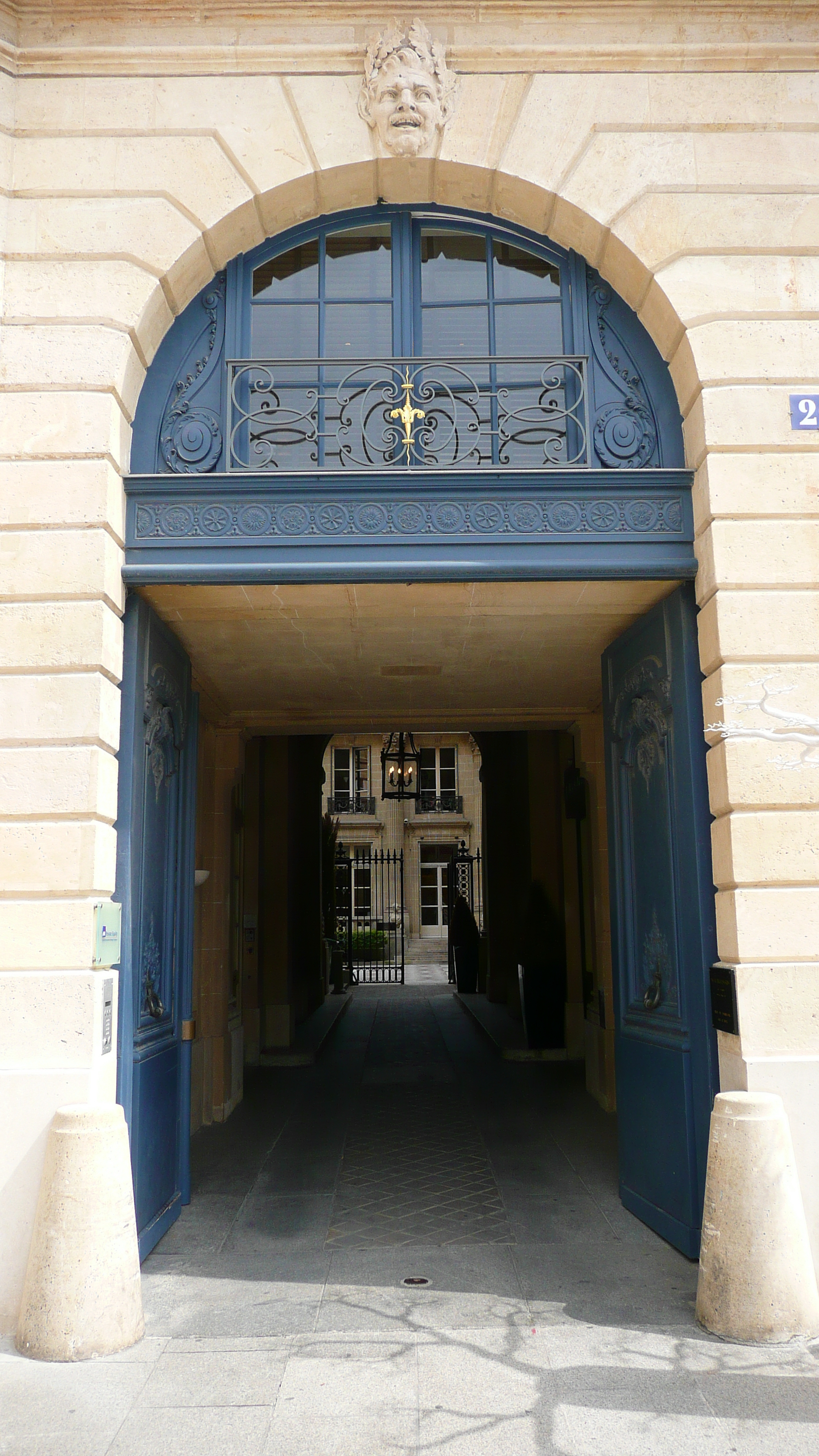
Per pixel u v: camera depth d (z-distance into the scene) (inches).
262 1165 267.7
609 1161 269.6
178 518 199.3
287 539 197.9
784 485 194.7
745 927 181.3
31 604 185.5
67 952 174.9
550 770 478.6
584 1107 341.7
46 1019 172.4
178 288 206.8
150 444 207.2
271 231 217.6
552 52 209.3
